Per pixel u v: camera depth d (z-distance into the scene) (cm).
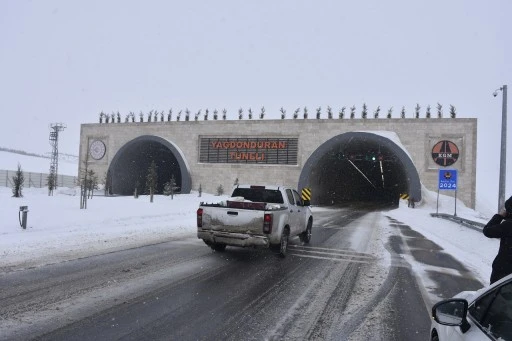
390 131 4303
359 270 1023
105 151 5347
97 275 857
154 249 1204
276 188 1274
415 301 755
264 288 813
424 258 1226
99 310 637
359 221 2545
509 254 507
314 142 4525
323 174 5025
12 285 757
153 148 5494
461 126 4125
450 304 341
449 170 2988
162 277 867
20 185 2875
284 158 4634
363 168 5812
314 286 846
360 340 555
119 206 2553
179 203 3256
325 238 1650
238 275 919
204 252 1190
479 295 324
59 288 748
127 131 5272
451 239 1678
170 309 656
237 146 4797
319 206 4684
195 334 554
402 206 3962
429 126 4206
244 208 1100
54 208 2117
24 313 611
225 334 558
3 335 525
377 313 676
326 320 633
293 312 666
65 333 539
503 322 273
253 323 606
